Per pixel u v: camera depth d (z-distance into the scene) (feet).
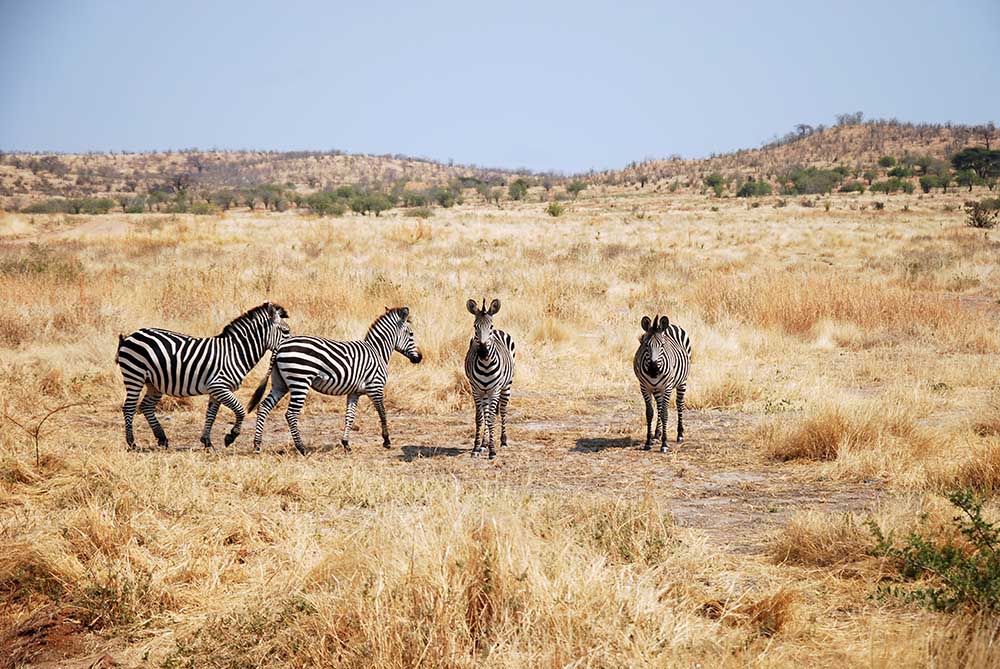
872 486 34.32
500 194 530.27
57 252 125.39
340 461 39.40
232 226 198.49
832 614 21.84
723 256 139.74
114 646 20.80
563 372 59.77
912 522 26.81
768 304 77.05
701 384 52.54
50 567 23.58
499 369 39.86
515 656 18.07
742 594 22.70
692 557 24.98
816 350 67.41
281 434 45.50
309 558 24.06
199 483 32.17
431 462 39.27
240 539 27.12
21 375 50.29
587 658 18.30
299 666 18.99
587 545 24.56
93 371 53.62
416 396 51.93
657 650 18.88
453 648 18.20
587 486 35.12
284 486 32.91
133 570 23.80
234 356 41.16
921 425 41.55
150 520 27.40
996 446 33.71
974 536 24.09
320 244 152.15
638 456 40.22
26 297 73.36
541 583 20.21
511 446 42.47
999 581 21.09
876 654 18.67
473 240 170.71
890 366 58.65
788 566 25.39
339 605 20.30
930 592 21.65
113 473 31.65
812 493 33.68
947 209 268.41
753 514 31.04
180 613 22.25
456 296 80.64
